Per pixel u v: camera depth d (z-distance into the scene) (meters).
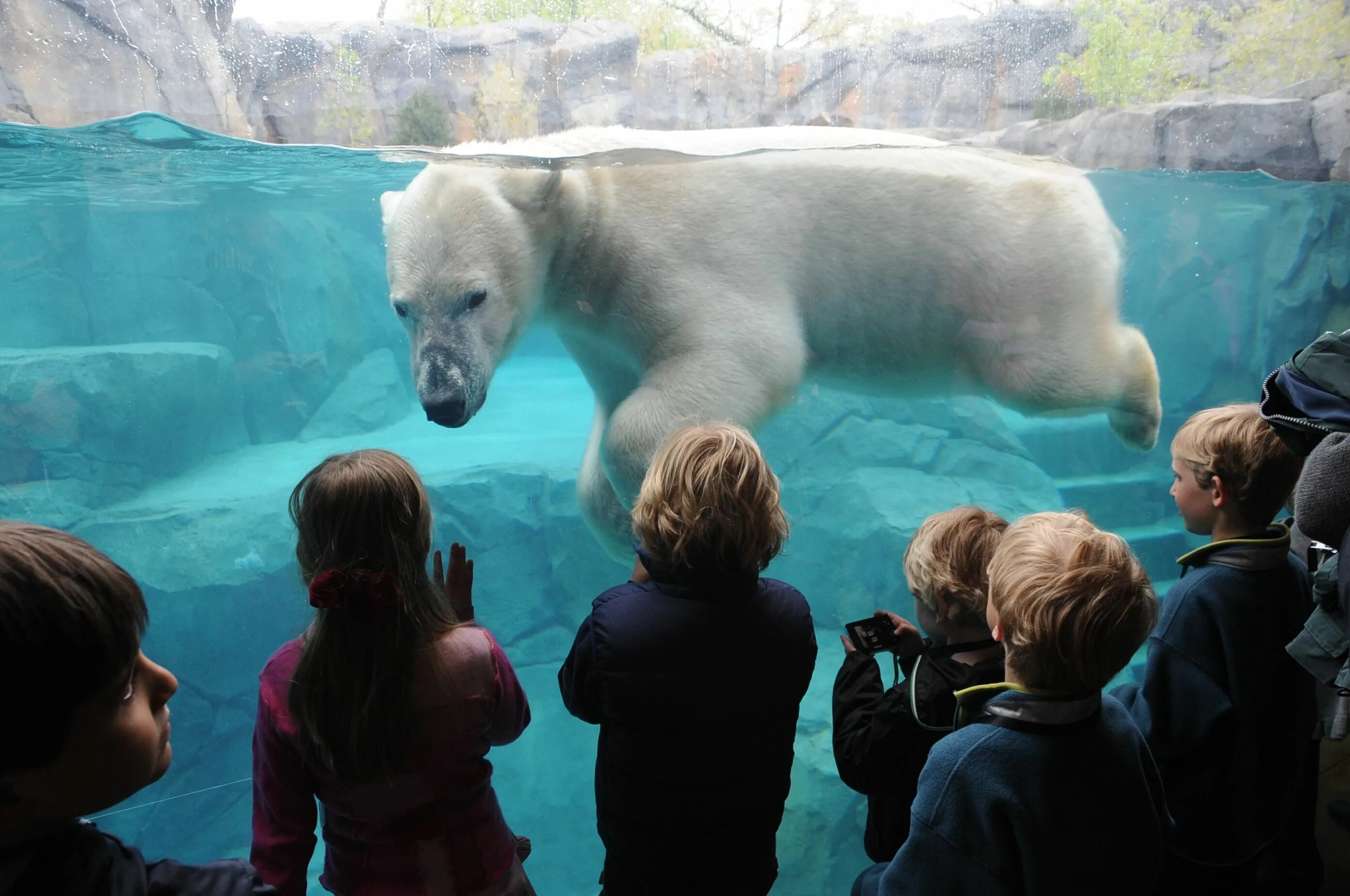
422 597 1.56
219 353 12.08
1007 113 3.34
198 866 1.07
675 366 3.30
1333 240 11.34
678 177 3.33
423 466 10.27
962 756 1.49
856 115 3.17
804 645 1.81
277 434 13.31
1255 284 12.27
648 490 1.75
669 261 3.31
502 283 3.36
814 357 3.85
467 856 1.65
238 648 8.93
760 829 1.82
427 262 3.23
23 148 4.15
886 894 1.58
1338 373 1.60
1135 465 12.10
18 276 12.22
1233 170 4.32
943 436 9.73
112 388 9.96
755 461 1.72
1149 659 2.06
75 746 0.91
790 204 3.36
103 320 13.09
